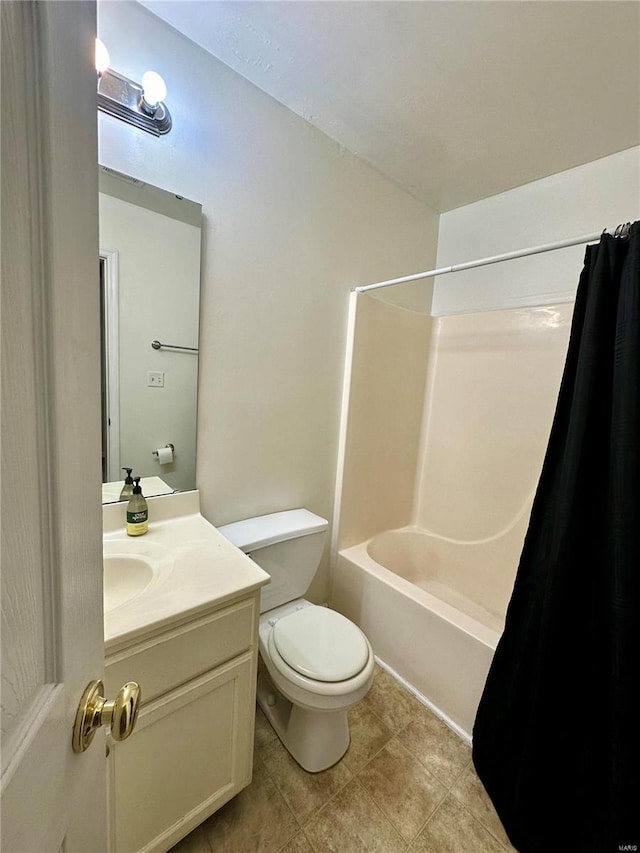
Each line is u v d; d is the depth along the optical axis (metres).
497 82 1.29
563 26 1.08
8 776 0.27
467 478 2.12
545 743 1.04
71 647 0.39
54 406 0.34
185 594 0.89
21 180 0.28
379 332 1.94
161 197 1.18
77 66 0.36
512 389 1.93
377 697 1.56
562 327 1.74
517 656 1.17
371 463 2.04
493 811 1.15
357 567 1.82
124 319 1.16
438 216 2.26
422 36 1.14
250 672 1.03
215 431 1.42
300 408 1.69
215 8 1.08
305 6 1.06
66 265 0.35
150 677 0.82
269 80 1.33
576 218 1.77
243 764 1.06
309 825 1.09
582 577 1.04
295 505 1.75
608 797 0.92
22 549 0.30
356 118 1.50
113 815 0.81
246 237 1.40
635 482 0.94
